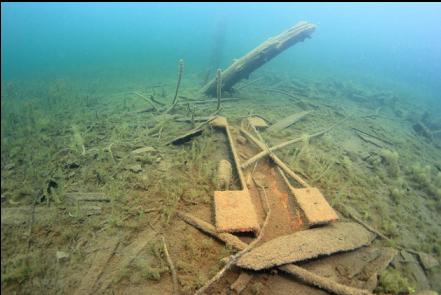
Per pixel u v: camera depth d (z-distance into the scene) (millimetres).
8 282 2957
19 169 5234
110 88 12859
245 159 5520
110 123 7391
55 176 4781
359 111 10297
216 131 6664
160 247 3336
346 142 7156
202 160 5367
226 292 2812
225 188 4434
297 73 17781
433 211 4812
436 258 3738
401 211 4629
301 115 8336
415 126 9117
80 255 3225
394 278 3121
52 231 3615
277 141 6574
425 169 5742
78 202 3980
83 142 5930
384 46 57750
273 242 3240
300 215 3932
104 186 4430
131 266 3121
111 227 3637
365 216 4242
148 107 8805
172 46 38719
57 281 2953
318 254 3166
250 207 3768
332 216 3773
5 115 8492
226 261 3004
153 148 5715
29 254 3270
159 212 3920
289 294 2826
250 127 6980
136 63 22500
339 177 5270
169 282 2963
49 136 6738
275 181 4883
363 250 3545
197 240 3477
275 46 9055
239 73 9727
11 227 3689
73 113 8641
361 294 2760
